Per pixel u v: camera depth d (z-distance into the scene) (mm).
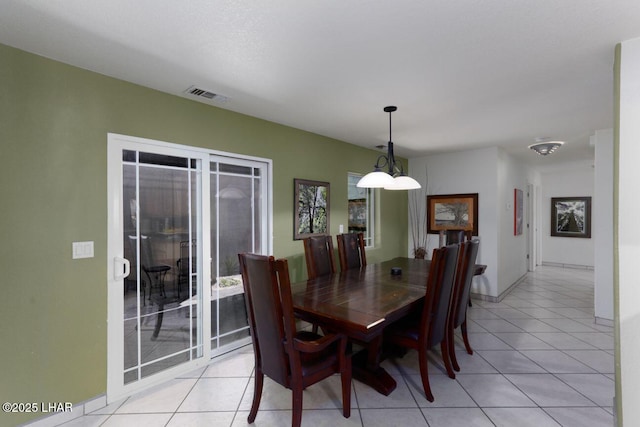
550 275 6305
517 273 5574
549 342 3074
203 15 1524
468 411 2018
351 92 2494
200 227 2738
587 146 4469
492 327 3494
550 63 2016
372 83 2324
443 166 5082
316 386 2344
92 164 2094
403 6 1456
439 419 1940
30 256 1852
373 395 2213
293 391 1694
